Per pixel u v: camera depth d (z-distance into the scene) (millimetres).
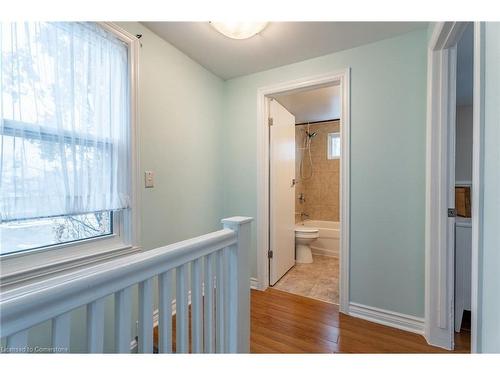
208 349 1029
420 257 1754
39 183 1114
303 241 3402
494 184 720
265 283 2535
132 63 1594
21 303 462
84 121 1305
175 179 2008
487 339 750
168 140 1934
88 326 604
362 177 1960
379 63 1890
